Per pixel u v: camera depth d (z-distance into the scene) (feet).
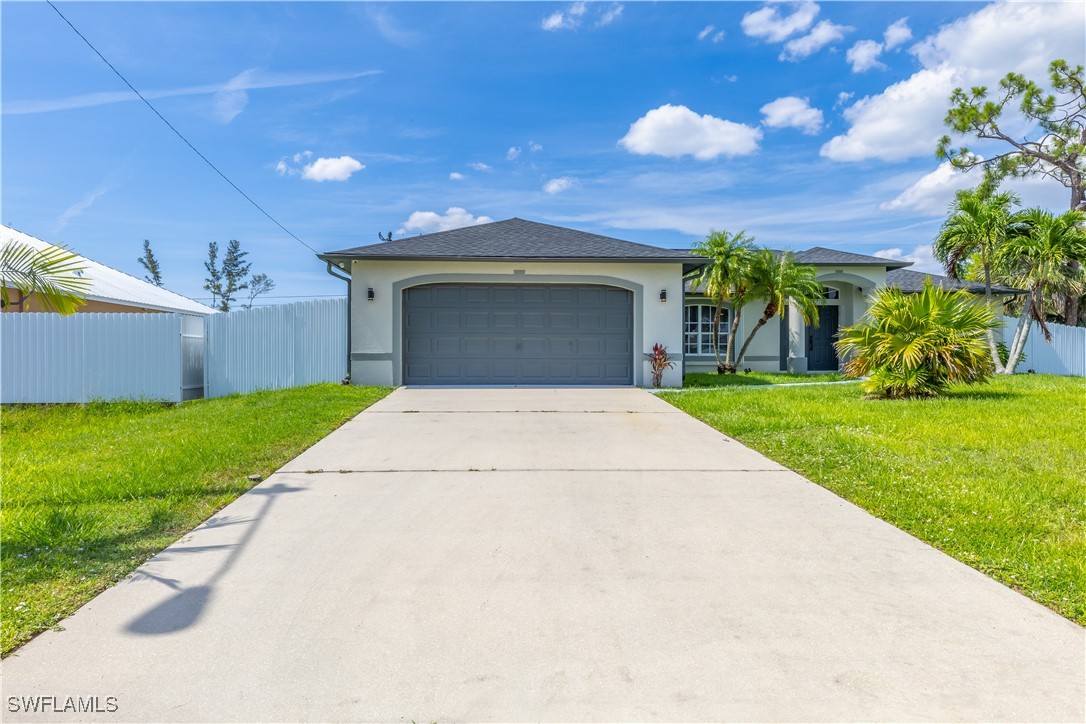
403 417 30.42
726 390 40.91
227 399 37.35
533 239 48.80
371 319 43.80
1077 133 67.26
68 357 37.24
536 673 8.25
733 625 9.55
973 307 37.06
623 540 13.38
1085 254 48.62
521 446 23.54
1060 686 7.88
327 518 14.85
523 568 11.82
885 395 35.96
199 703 7.61
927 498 15.88
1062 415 28.25
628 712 7.41
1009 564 11.76
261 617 9.81
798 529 14.07
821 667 8.36
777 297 52.42
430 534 13.74
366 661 8.55
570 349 45.27
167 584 11.04
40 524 13.73
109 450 22.65
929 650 8.78
